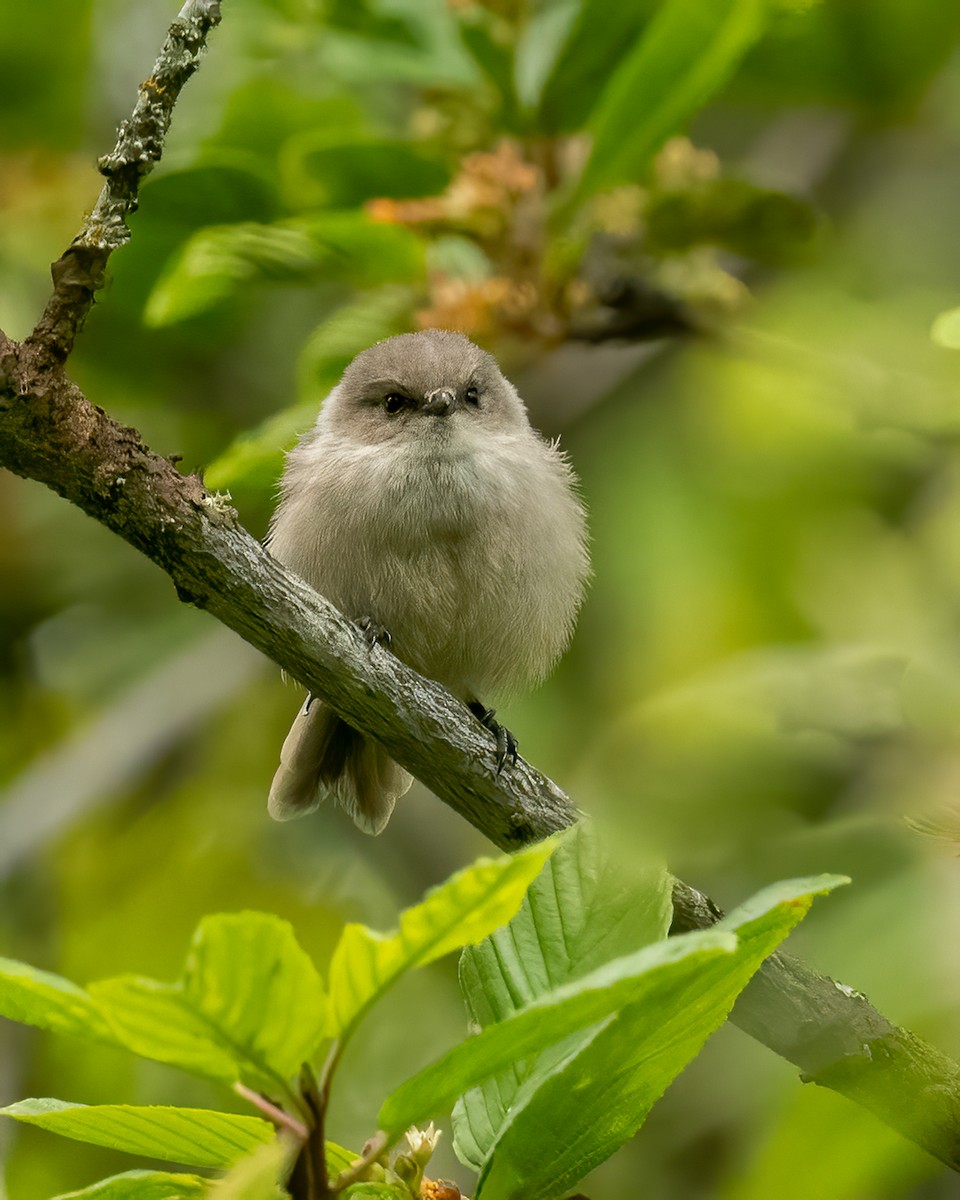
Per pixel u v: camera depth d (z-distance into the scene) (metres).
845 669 5.60
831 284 11.12
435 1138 5.39
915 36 11.05
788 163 15.02
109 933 13.81
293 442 10.86
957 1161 6.17
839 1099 8.02
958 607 10.28
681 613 12.42
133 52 13.34
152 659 14.68
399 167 10.34
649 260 10.46
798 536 12.99
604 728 10.68
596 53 10.03
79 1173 11.59
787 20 10.78
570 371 14.29
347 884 14.16
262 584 6.58
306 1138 4.54
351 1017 4.48
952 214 14.77
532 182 10.05
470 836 14.06
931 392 9.94
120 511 6.27
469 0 10.37
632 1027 5.11
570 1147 5.29
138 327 12.27
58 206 12.08
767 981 6.23
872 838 6.78
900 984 8.88
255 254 9.80
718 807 5.39
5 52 11.87
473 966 5.57
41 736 14.66
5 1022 11.66
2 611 14.53
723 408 13.75
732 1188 9.18
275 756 14.48
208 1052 4.43
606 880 5.67
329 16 10.92
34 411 6.06
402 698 6.88
